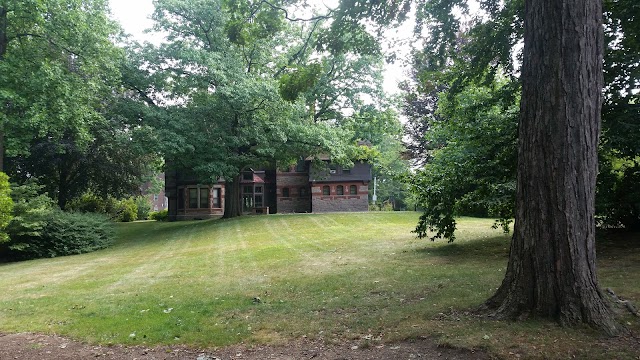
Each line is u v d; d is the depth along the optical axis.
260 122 27.97
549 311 5.36
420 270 10.64
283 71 29.94
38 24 20.75
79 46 22.17
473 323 5.69
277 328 6.49
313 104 32.22
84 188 36.44
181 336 6.39
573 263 5.27
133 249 21.64
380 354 5.15
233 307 7.99
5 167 31.25
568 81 5.29
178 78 27.09
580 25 5.29
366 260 13.01
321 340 5.84
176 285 10.80
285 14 10.92
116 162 34.97
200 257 16.33
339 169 42.38
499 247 13.75
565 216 5.30
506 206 12.42
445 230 14.07
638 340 4.80
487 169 12.58
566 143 5.29
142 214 50.12
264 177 46.62
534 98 5.48
